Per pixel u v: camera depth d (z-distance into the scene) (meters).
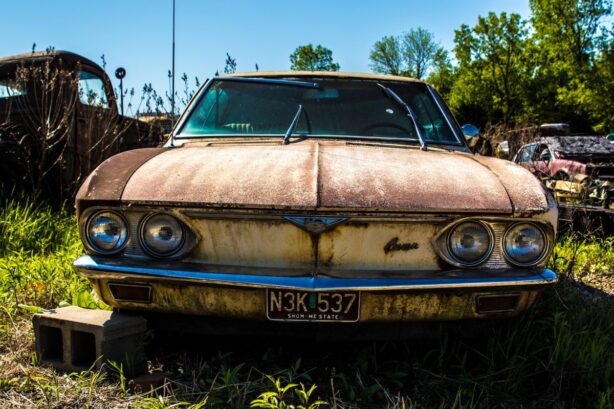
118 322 2.17
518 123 18.75
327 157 2.44
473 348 2.46
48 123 5.22
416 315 2.10
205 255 2.12
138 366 2.24
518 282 2.06
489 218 2.09
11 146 5.43
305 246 2.08
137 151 2.62
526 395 2.25
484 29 34.91
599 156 11.26
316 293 2.05
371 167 2.33
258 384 2.13
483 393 2.18
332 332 2.19
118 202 2.12
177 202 2.08
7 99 5.74
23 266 3.60
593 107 26.52
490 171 2.37
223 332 2.24
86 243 2.16
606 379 2.24
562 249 4.88
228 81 3.36
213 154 2.51
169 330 2.31
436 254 2.11
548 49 29.83
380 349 2.53
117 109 6.42
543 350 2.50
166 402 1.98
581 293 3.60
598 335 2.61
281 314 2.07
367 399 2.12
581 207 5.55
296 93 3.25
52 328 2.35
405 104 3.18
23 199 5.54
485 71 35.72
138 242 2.14
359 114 3.14
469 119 40.06
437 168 2.37
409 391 2.21
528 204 2.11
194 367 2.32
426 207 2.06
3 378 2.15
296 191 2.10
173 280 2.05
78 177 5.58
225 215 2.08
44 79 5.58
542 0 28.33
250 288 2.04
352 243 2.08
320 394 2.16
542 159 11.18
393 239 2.09
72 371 2.21
